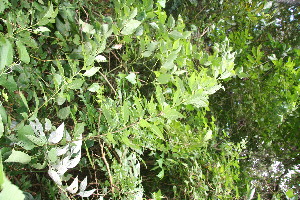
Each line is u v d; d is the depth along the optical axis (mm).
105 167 1786
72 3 2078
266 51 3990
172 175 2670
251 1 3332
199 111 2615
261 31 3900
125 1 1762
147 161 2596
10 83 1111
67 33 1856
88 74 1323
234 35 3508
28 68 1678
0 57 971
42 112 1563
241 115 3623
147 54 1936
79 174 2299
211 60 2186
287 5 4070
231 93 3717
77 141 1222
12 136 1054
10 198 499
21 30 1321
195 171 2471
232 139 3775
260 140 3688
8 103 1472
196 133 2695
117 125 1563
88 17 2219
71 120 2088
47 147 1146
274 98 3432
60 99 1341
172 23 2008
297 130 3439
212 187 2674
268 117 3434
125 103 1260
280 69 3357
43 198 1724
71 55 1799
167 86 2434
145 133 1886
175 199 2562
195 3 3188
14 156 911
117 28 1685
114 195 1694
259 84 3525
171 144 2291
